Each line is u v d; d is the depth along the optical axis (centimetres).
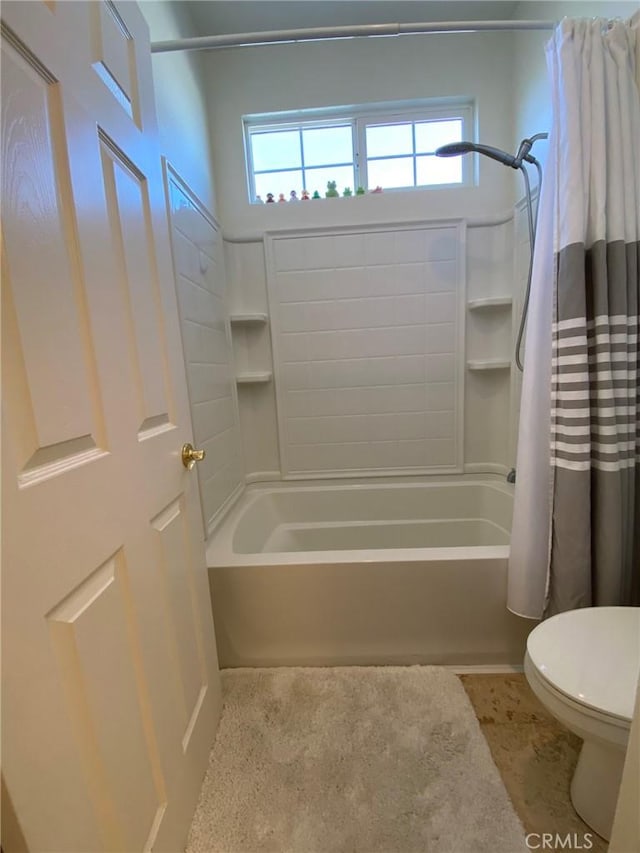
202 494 147
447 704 121
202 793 98
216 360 172
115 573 65
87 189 61
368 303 203
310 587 132
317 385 211
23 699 44
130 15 80
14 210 47
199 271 156
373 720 116
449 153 157
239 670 136
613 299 109
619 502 112
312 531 209
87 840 53
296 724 115
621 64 106
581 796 91
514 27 124
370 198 196
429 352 205
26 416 47
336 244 199
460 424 209
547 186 112
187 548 98
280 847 87
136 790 67
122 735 64
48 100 54
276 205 198
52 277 53
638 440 116
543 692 81
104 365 64
